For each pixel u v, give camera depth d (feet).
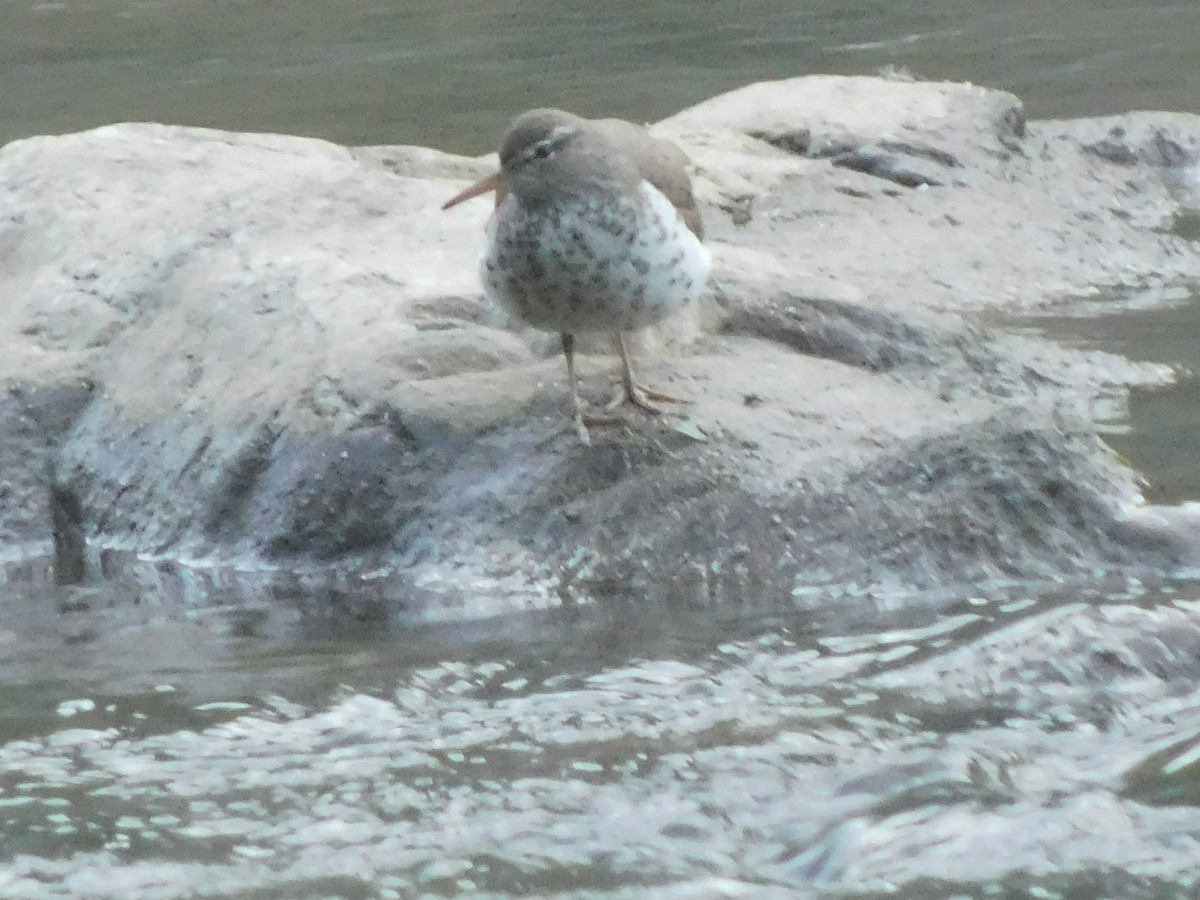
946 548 21.83
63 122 48.14
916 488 22.31
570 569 22.33
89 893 15.53
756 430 23.09
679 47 54.19
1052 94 48.01
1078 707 18.19
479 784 17.21
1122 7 56.70
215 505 24.40
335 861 15.96
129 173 29.71
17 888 15.61
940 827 16.08
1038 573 21.66
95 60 55.11
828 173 38.27
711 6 59.21
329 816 16.74
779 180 37.88
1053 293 34.40
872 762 17.24
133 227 28.35
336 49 55.52
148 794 17.28
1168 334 30.71
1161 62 50.44
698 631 20.67
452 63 53.21
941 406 23.91
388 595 22.76
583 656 20.17
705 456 22.72
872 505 22.16
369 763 17.79
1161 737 17.52
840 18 57.21
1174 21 54.65
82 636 22.03
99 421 25.95
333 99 49.67
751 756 17.47
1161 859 15.52
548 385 23.88
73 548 25.45
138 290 27.22
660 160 22.76
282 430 24.16
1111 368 27.55
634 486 22.63
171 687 19.98
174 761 18.01
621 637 20.67
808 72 51.01
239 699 19.48
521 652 20.43
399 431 23.59
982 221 37.09
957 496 22.21
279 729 18.67
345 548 23.56
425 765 17.69
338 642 21.25
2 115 49.03
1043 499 22.22
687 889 15.37
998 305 33.65
